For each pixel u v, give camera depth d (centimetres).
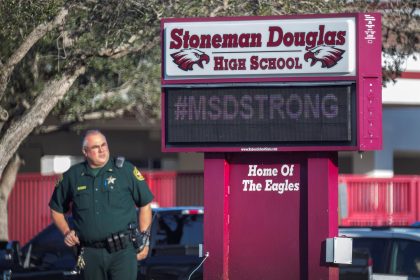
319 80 1739
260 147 1759
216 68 1775
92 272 1527
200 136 1778
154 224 2231
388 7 2478
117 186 1514
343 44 1731
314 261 1759
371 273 2027
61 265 2262
